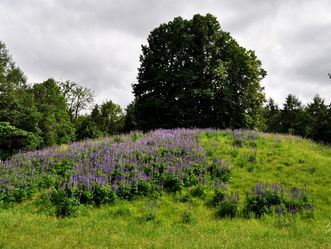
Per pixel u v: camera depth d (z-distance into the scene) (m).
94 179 18.66
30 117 47.91
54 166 22.22
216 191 18.42
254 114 50.66
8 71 64.69
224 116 49.50
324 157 26.20
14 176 20.38
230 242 12.14
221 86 47.78
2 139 45.03
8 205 17.27
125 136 29.62
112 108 89.25
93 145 26.12
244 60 49.28
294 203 17.38
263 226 15.30
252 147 27.41
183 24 50.81
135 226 14.35
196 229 14.33
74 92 82.00
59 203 16.91
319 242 12.65
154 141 26.05
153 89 50.72
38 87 66.62
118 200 17.69
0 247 10.30
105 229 13.62
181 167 20.94
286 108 78.44
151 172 20.11
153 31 52.94
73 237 11.99
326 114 61.34
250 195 17.95
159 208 17.33
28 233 12.25
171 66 49.34
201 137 29.20
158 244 11.59
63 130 61.31
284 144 29.11
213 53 49.78
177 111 46.34
